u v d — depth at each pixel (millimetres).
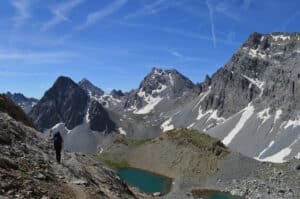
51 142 43000
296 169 123688
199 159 142500
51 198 27031
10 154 31562
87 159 46250
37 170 31375
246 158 139000
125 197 40875
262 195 110188
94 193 32938
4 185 25031
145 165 152875
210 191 116625
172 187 117500
